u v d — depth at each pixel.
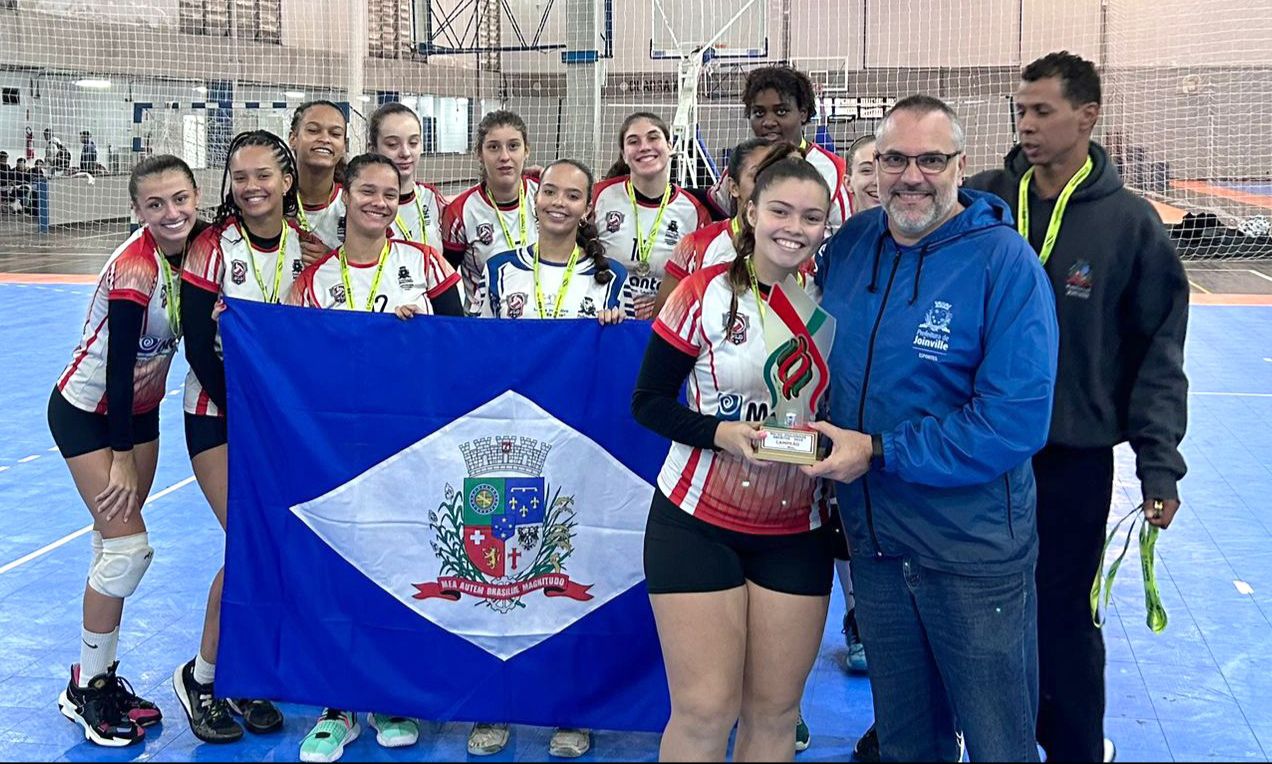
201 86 20.89
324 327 3.39
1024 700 2.55
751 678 2.71
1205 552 5.26
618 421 3.34
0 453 6.85
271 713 3.64
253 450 3.44
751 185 3.56
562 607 3.42
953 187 2.44
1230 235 17.97
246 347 3.40
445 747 3.55
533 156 21.16
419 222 4.60
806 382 2.60
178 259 3.51
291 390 3.42
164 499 6.09
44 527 5.55
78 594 4.70
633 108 18.31
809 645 2.67
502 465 3.39
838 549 2.77
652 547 2.68
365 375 3.39
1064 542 2.84
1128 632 4.38
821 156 4.39
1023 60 20.03
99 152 21.23
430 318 3.36
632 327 3.30
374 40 21.72
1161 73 20.70
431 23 20.55
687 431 2.57
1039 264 2.45
